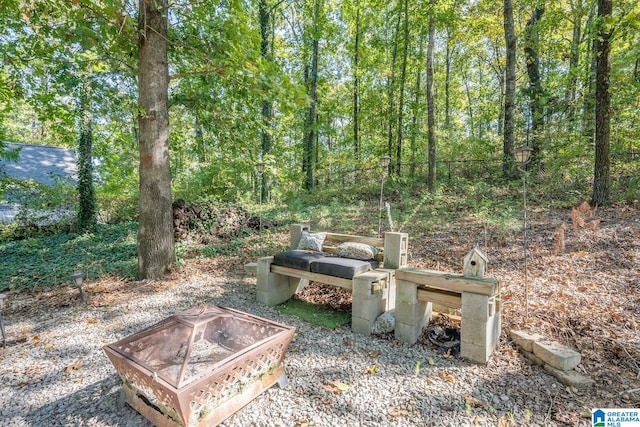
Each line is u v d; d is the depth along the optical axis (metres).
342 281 3.39
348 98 15.40
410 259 4.91
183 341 2.16
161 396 1.87
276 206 9.51
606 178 6.13
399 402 2.22
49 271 5.61
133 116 5.01
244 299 4.19
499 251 4.86
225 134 6.28
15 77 5.22
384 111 13.42
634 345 2.61
